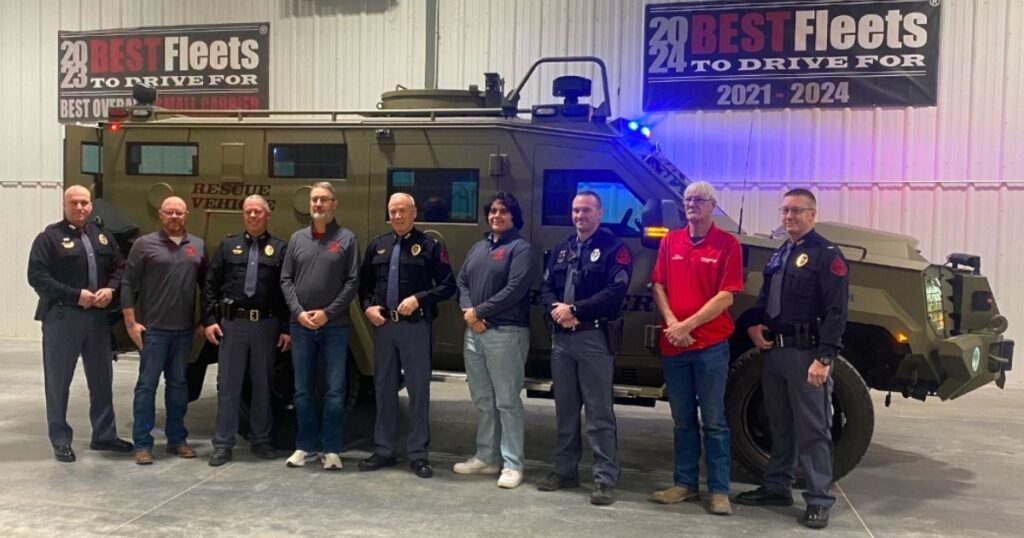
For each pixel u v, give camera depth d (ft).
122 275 16.30
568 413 14.11
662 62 28.53
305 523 12.37
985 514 13.55
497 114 17.52
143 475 14.82
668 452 17.58
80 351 15.90
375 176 16.22
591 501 13.56
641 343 15.11
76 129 17.20
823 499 12.70
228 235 16.79
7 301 34.12
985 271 26.48
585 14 29.09
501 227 14.20
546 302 13.89
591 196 13.53
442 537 11.88
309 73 31.58
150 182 17.19
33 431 18.08
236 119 17.29
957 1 26.30
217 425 15.58
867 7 26.81
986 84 26.23
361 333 16.20
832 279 12.39
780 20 27.45
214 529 12.04
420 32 30.60
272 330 15.60
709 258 12.91
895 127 26.91
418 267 14.65
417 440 15.01
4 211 34.12
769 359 13.24
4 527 12.00
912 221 26.94
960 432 19.74
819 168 27.48
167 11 32.48
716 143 28.22
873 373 15.40
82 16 33.24
